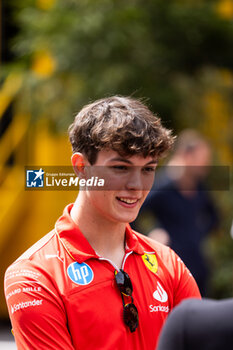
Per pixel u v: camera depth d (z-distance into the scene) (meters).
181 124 21.69
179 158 14.42
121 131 5.92
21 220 19.36
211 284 19.16
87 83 20.23
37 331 5.83
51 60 21.86
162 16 21.16
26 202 19.36
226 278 19.44
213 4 22.72
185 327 4.46
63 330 5.87
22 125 21.48
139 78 20.42
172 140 6.38
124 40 20.17
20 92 21.16
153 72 21.12
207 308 4.48
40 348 5.79
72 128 6.45
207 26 21.48
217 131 23.91
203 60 22.25
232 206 19.86
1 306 18.75
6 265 19.28
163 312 6.36
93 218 6.31
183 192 14.40
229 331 4.30
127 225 6.61
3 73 21.59
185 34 21.52
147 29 20.81
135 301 6.22
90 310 5.95
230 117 24.70
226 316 4.36
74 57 20.50
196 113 22.03
